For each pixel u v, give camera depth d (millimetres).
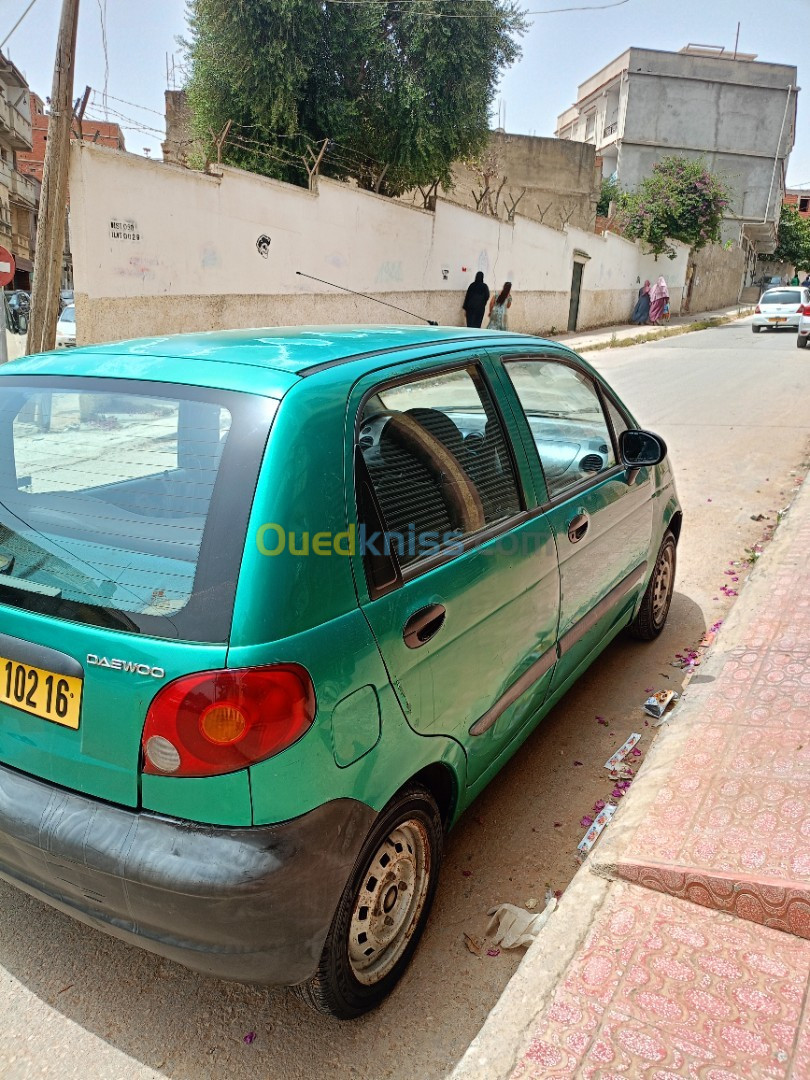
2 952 2424
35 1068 2053
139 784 1817
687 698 3604
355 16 14602
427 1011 2240
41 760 1956
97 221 10844
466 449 2607
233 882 1717
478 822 3064
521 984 2133
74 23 8953
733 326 29031
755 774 2902
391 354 2430
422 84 15641
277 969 1858
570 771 3385
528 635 2791
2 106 31094
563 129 52188
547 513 2928
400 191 17812
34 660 1934
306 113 15289
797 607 4383
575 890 2480
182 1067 2064
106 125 31859
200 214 12391
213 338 2566
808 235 57312
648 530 3986
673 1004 2049
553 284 23469
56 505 2158
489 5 15219
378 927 2201
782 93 40438
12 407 2377
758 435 9586
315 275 14992
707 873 2381
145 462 2045
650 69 39906
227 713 1711
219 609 1771
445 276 18734
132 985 2316
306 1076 2041
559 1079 1863
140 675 1775
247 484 1874
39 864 1934
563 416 3309
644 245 29953
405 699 2109
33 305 9555
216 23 13695
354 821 1934
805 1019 1996
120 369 2277
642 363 16859
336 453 2023
